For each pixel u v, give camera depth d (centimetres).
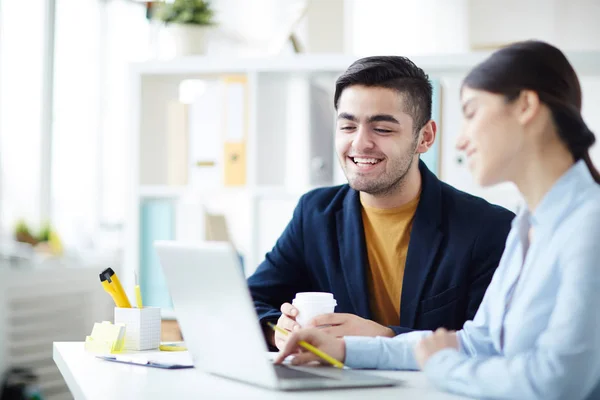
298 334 135
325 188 211
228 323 120
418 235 188
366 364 137
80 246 432
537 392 104
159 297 333
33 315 363
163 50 443
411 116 182
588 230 108
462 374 111
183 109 338
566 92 115
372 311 196
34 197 413
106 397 110
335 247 199
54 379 375
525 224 128
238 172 329
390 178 182
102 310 414
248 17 396
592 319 104
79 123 439
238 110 329
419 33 347
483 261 187
